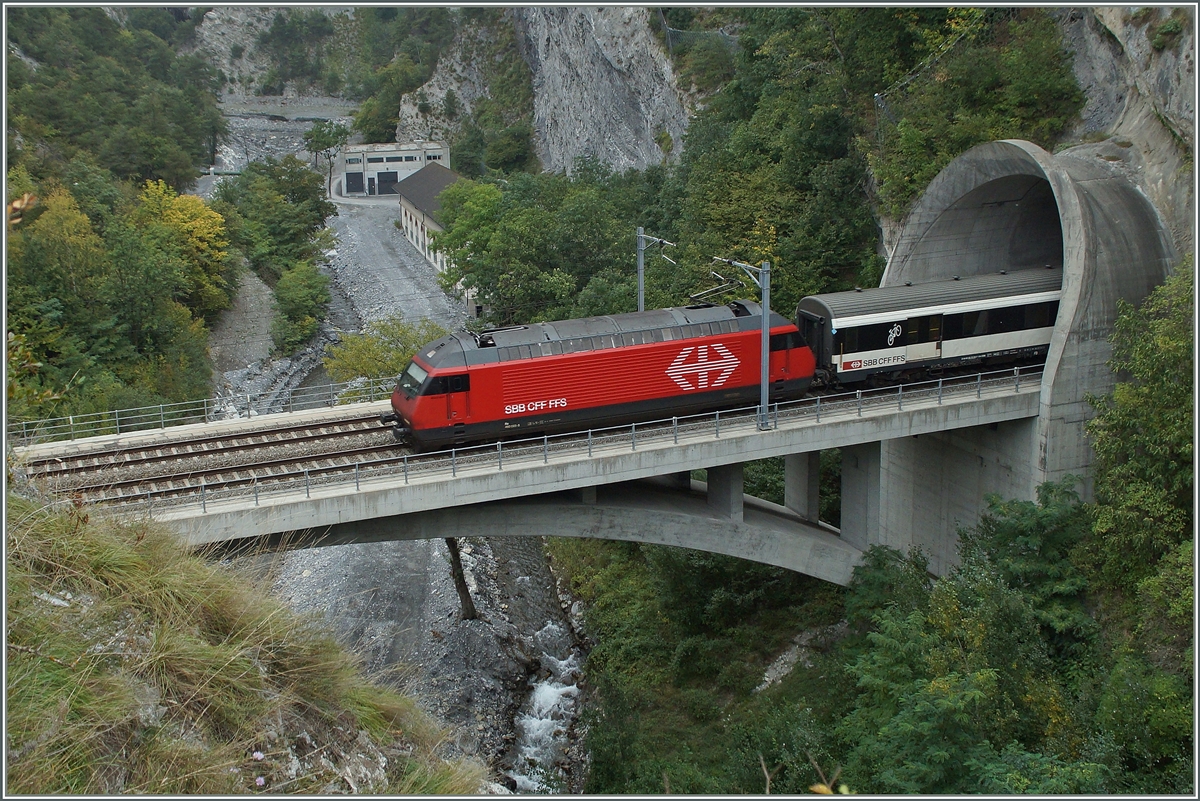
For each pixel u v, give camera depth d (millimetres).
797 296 45000
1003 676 23328
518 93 127125
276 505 23234
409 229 100750
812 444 29406
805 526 35219
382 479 24922
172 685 13422
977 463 33781
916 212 36875
